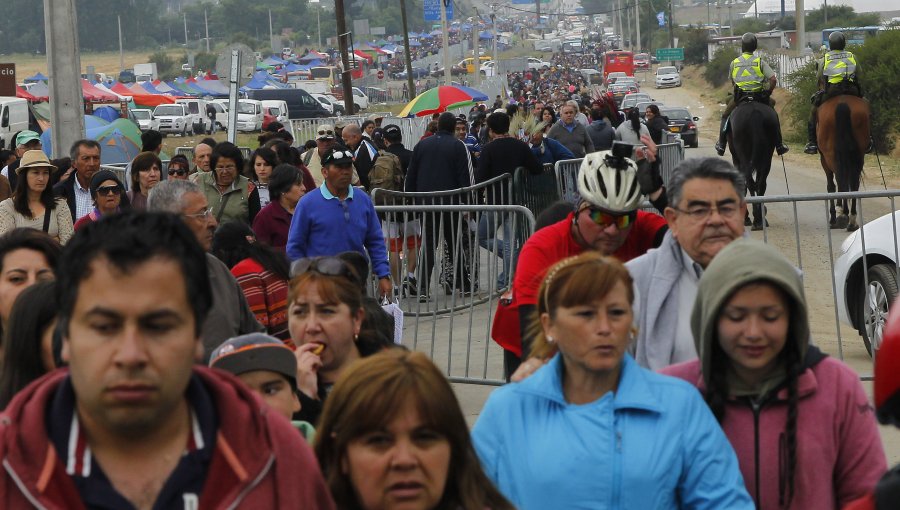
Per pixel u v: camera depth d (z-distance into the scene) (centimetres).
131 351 259
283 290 700
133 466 273
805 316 391
